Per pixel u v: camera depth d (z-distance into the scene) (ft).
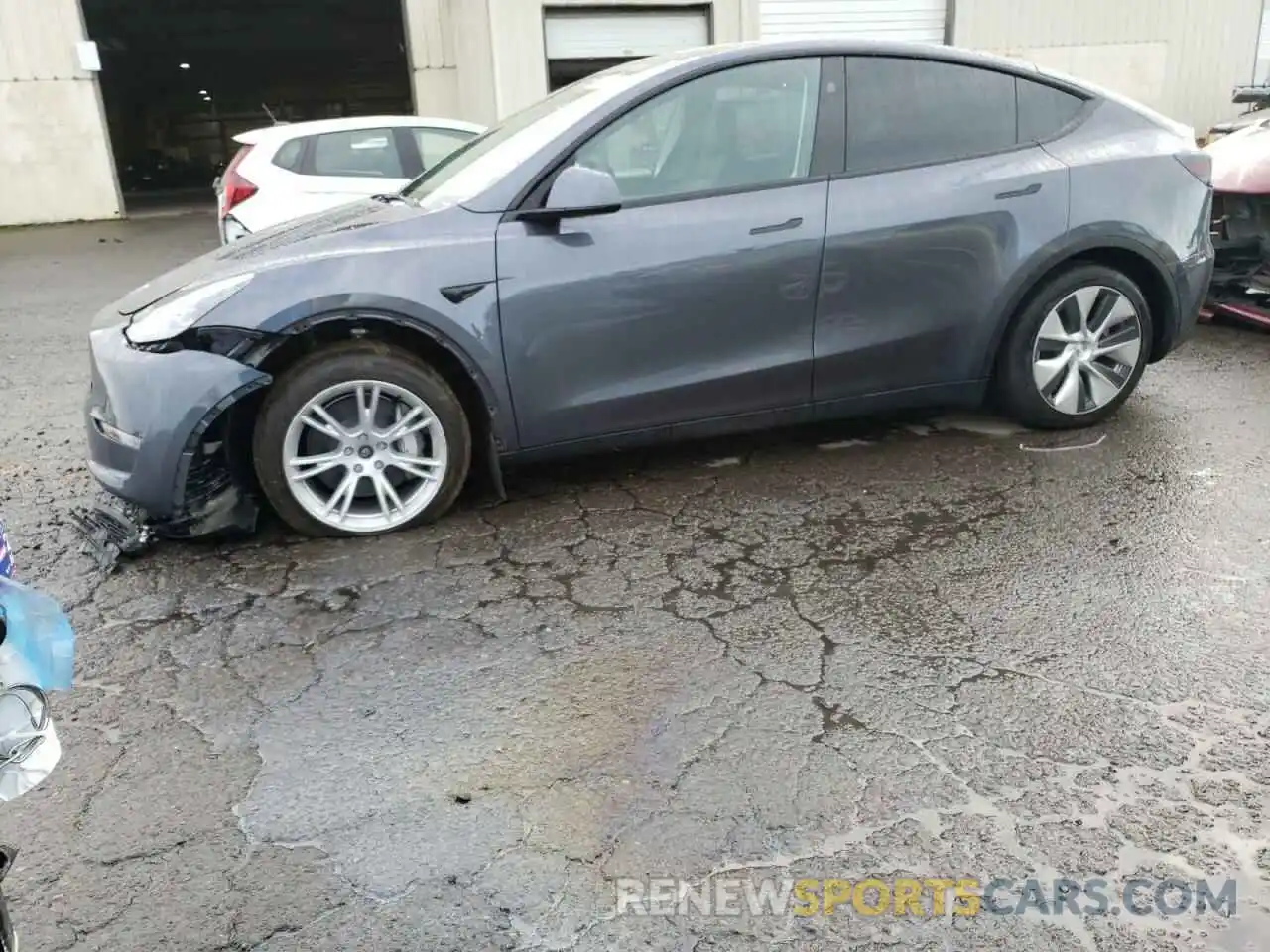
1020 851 6.82
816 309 12.73
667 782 7.57
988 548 11.28
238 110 112.88
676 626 9.86
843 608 10.10
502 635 9.78
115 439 11.13
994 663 9.03
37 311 28.32
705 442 14.92
